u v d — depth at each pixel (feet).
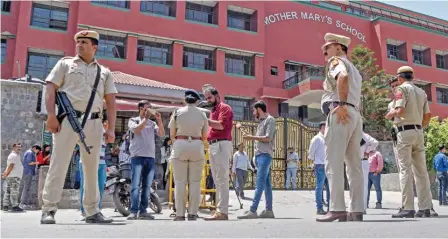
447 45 114.11
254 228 8.43
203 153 16.99
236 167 36.96
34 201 32.09
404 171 16.22
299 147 56.24
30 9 73.15
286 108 89.66
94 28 75.82
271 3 96.17
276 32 94.84
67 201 29.50
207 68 86.58
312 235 7.22
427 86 108.88
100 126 12.31
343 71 11.69
